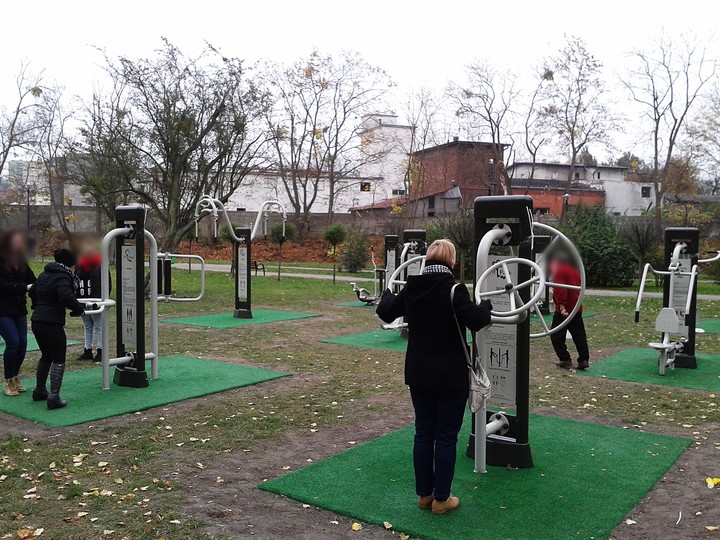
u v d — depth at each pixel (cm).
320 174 5056
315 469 500
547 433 600
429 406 421
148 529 396
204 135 1905
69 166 3102
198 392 756
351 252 3297
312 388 795
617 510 423
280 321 1446
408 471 496
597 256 2470
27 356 985
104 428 614
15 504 434
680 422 648
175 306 1733
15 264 721
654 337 1232
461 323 411
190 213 1967
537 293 436
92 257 796
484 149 4566
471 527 397
